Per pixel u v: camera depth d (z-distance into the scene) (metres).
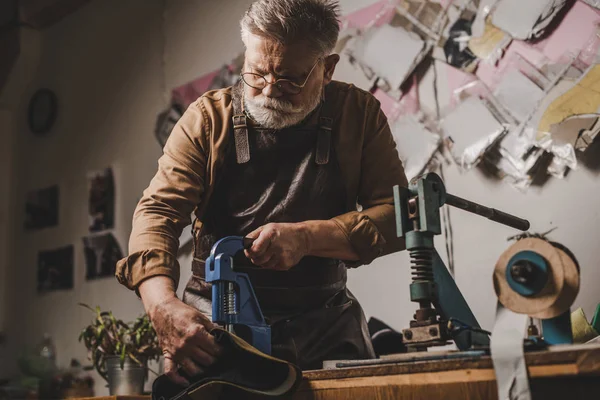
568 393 1.01
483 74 2.56
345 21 3.00
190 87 3.71
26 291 4.44
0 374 4.41
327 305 1.68
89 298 4.02
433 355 1.16
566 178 2.32
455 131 2.60
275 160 1.70
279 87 1.57
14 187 4.70
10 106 4.82
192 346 1.32
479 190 2.52
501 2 2.55
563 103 2.35
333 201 1.72
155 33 3.99
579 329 1.91
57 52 4.65
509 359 1.03
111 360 3.04
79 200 4.24
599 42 2.31
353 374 1.19
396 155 1.79
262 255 1.42
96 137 4.23
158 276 1.46
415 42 2.77
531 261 1.18
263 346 1.38
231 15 3.57
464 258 2.53
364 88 2.89
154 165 3.82
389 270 2.74
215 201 1.71
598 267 2.21
